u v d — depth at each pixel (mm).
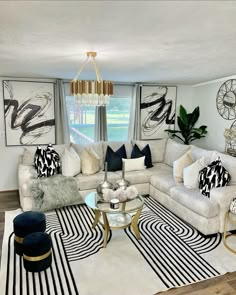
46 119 4551
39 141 4570
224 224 2801
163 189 3650
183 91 5496
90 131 4980
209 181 2980
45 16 1559
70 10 1462
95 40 2078
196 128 5238
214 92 4797
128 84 5062
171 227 3090
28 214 2596
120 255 2500
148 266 2332
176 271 2264
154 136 5375
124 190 2891
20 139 4453
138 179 4043
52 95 4531
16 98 4328
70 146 4285
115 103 5047
